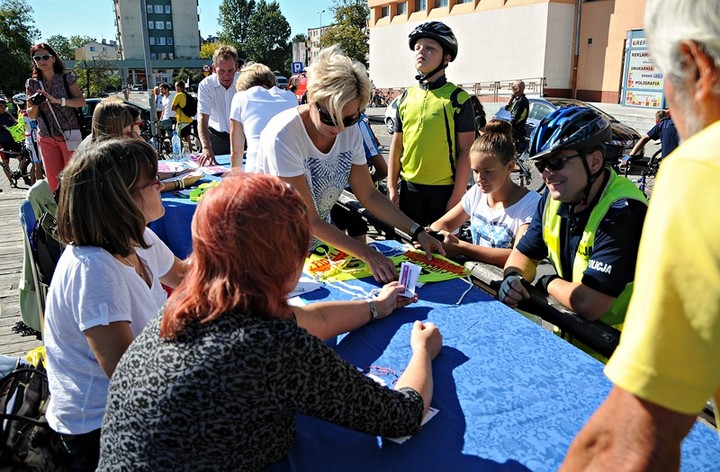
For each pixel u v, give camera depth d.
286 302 1.08
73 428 1.52
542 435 1.21
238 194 1.02
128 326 1.50
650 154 11.65
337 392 1.05
